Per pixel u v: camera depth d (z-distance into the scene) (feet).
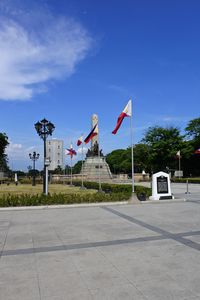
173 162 262.06
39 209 58.49
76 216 48.67
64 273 21.76
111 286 19.25
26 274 21.71
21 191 116.16
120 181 218.79
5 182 223.51
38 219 46.32
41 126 87.10
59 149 305.94
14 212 54.90
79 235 34.01
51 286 19.44
